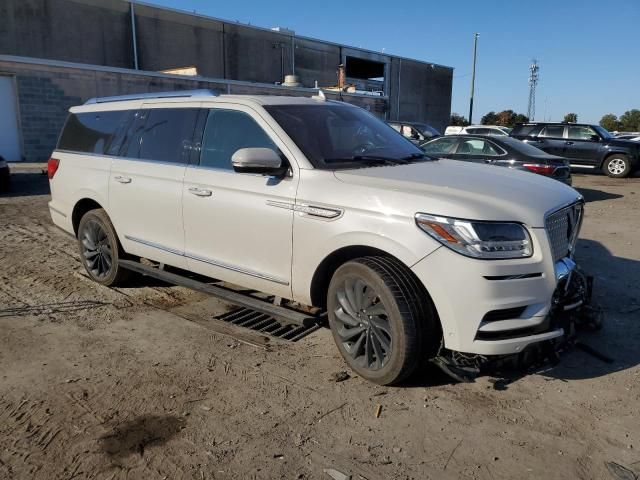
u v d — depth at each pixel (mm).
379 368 3615
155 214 5008
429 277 3328
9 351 4254
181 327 4738
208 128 4688
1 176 12414
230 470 2846
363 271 3574
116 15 29531
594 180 17516
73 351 4258
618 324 4801
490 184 3738
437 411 3395
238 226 4301
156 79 21516
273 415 3355
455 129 24094
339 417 3332
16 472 2826
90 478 2785
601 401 3514
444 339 3379
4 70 17891
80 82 19547
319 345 4367
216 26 34688
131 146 5355
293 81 28516
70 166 6000
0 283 5934
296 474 2812
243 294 4930
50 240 7922
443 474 2814
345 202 3668
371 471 2838
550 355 3629
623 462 2908
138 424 3260
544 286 3383
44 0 26469
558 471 2836
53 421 3293
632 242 8148
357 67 50500
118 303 5344
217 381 3779
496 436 3139
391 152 4574
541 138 19000
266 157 3908
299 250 3926
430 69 51531
